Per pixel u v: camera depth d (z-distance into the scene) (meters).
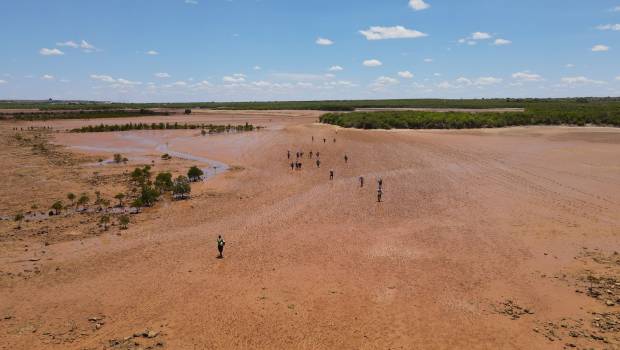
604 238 33.19
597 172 56.88
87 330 21.55
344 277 27.33
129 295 25.17
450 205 43.25
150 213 41.88
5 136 105.94
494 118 116.50
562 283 25.78
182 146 90.88
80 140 101.69
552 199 44.50
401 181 54.03
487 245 32.34
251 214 41.34
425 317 22.53
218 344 20.30
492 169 60.22
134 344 20.19
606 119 116.25
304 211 42.03
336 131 102.44
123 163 70.12
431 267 28.66
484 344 20.09
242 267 29.00
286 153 76.56
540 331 20.86
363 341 20.53
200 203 45.34
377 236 34.75
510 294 24.75
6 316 22.86
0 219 39.53
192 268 28.88
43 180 56.12
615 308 22.53
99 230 36.72
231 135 105.69
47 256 30.97
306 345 20.20
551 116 120.00
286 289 25.78
